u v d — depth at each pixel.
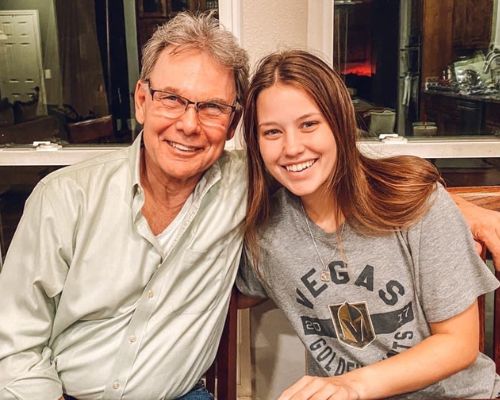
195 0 1.78
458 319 1.17
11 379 1.14
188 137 1.14
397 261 1.20
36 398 1.15
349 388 1.06
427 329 1.23
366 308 1.22
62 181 1.18
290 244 1.25
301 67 1.12
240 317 1.84
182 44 1.13
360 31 1.83
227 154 1.37
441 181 1.26
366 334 1.24
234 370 1.38
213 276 1.26
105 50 1.83
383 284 1.20
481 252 1.33
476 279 1.18
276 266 1.27
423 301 1.20
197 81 1.12
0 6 1.80
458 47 1.87
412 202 1.17
